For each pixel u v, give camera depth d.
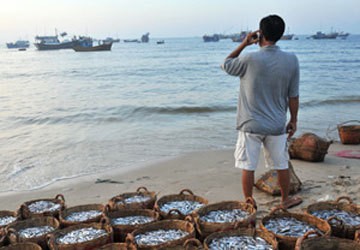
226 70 4.11
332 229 3.37
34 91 20.30
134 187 6.02
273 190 5.16
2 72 34.94
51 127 11.38
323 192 5.23
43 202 4.37
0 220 3.99
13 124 11.80
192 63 46.00
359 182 5.61
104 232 3.44
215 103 15.54
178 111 14.00
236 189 5.71
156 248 3.06
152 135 10.10
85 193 5.81
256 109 3.94
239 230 3.27
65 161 7.75
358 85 22.06
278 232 3.29
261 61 3.83
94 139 9.69
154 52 87.62
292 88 4.06
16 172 7.04
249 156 4.07
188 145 8.98
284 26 3.88
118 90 20.70
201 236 3.41
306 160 7.14
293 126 4.24
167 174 6.66
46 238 3.35
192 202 4.15
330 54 65.19
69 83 24.66
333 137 9.60
